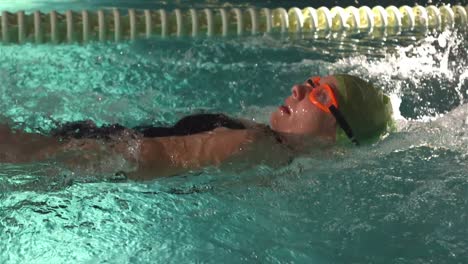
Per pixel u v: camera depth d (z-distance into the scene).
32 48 3.18
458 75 2.99
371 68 3.09
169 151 1.82
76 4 4.20
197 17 3.62
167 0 4.37
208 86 2.79
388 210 1.74
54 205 1.70
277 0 4.47
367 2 4.43
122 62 3.05
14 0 4.26
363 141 1.97
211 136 1.87
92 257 1.52
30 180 1.75
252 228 1.66
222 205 1.76
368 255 1.54
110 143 1.85
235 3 4.34
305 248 1.57
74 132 1.91
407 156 2.03
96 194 1.77
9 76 2.76
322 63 3.15
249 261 1.52
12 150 1.77
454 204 1.77
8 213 1.65
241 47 3.38
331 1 4.46
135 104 2.53
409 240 1.60
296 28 3.75
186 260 1.52
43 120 2.21
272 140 1.91
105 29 3.44
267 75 2.95
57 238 1.58
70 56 3.10
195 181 1.83
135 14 3.54
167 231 1.63
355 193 1.82
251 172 1.85
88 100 2.53
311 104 1.93
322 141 1.94
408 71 3.05
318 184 1.86
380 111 1.99
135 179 1.81
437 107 2.61
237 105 2.57
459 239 1.60
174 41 3.43
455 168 1.97
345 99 1.92
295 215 1.72
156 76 2.88
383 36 3.67
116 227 1.64
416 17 3.95
